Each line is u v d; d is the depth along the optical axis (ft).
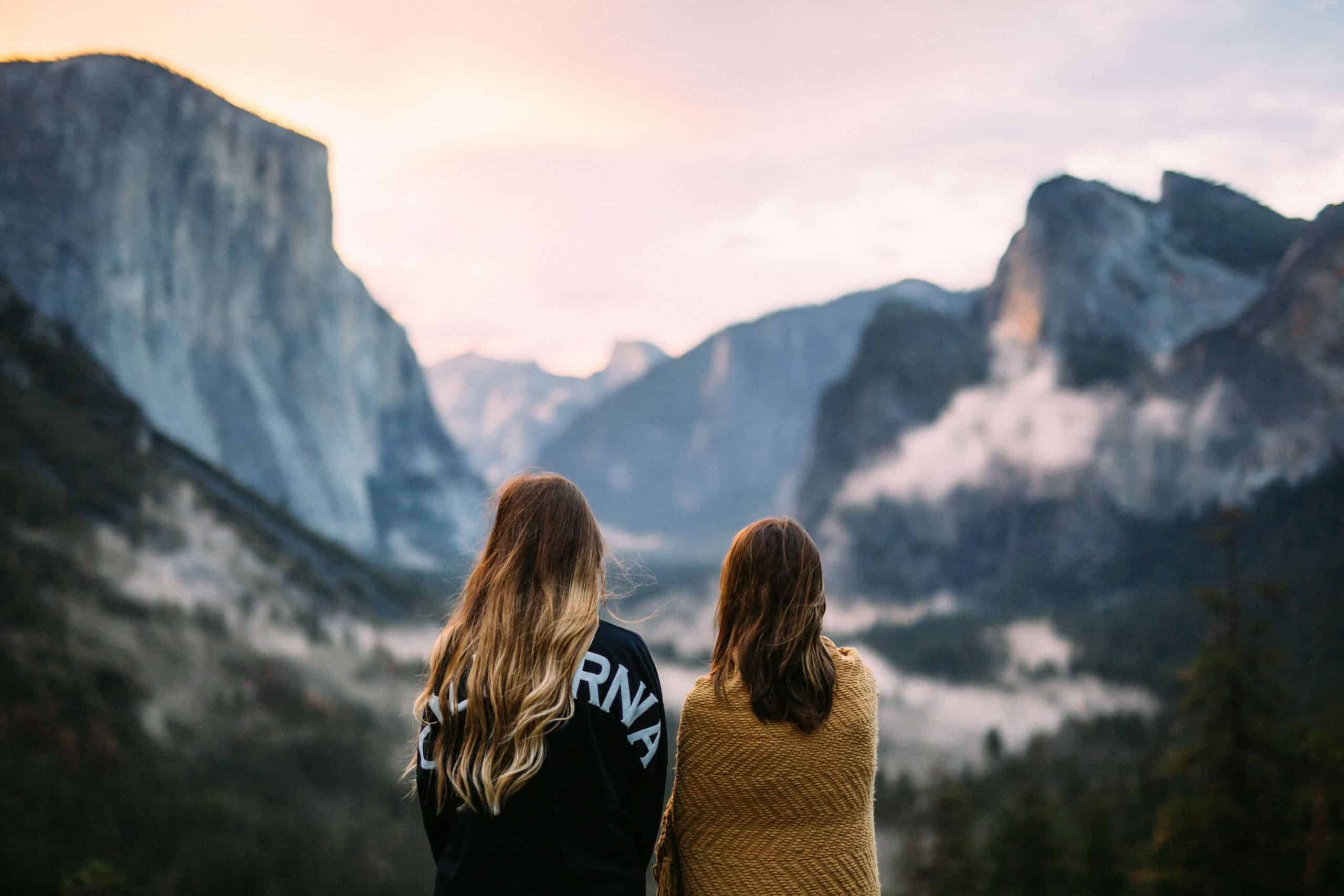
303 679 286.87
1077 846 94.84
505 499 10.21
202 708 230.48
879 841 212.64
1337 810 55.83
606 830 9.30
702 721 10.48
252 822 168.96
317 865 162.71
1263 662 60.34
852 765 10.28
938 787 115.75
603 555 10.25
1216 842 58.95
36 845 131.54
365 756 233.14
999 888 94.99
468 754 9.23
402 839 191.93
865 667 10.97
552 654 9.29
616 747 9.44
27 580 246.47
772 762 10.11
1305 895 55.21
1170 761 63.72
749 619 10.50
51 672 199.11
